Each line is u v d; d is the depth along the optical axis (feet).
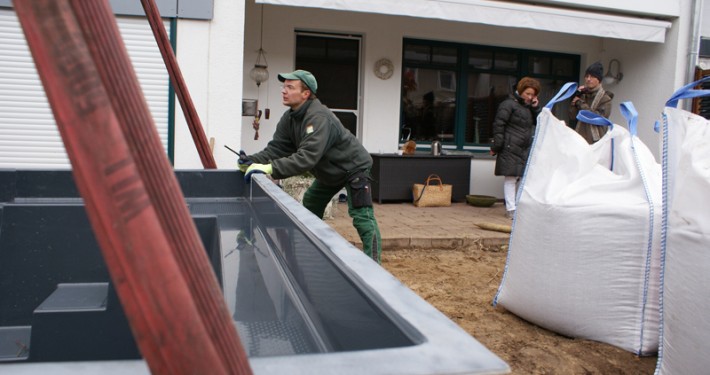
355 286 2.52
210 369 1.24
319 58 25.99
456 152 27.09
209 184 8.42
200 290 1.29
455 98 28.09
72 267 6.32
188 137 18.57
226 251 4.87
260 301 3.46
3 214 6.35
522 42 27.96
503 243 18.06
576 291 9.91
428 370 1.66
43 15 1.10
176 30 18.04
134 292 1.18
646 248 9.23
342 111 26.43
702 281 7.55
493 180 28.50
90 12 1.19
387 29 26.05
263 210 6.26
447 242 17.61
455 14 21.04
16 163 18.35
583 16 22.74
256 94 24.70
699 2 24.68
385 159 25.25
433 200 24.80
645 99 26.55
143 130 1.25
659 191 9.53
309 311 3.29
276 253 4.77
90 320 4.71
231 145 18.61
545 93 29.35
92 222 1.15
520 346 9.71
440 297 12.57
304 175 19.36
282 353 2.70
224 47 18.31
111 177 1.14
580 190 10.14
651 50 26.13
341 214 21.83
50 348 4.64
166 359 1.21
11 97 18.04
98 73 1.16
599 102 18.76
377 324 2.24
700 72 25.00
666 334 8.21
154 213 1.20
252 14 24.27
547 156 10.94
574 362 9.04
